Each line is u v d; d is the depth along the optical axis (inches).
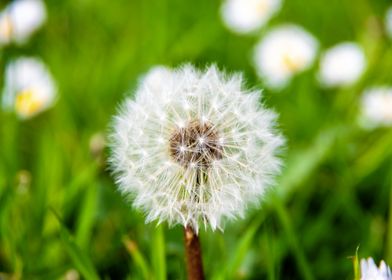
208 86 6.7
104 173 10.2
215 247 8.7
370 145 11.2
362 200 10.6
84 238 9.1
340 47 12.6
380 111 11.3
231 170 6.4
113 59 13.0
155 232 7.9
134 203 6.4
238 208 6.3
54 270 8.8
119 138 6.7
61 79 12.4
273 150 6.6
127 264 9.4
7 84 11.3
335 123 11.5
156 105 6.7
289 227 8.5
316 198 10.6
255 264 9.1
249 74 13.0
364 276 6.0
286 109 11.9
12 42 13.1
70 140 11.3
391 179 10.2
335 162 10.6
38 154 11.2
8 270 9.2
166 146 6.6
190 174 6.4
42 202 9.9
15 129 10.9
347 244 9.8
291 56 12.4
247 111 6.7
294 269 9.5
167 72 7.1
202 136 6.5
